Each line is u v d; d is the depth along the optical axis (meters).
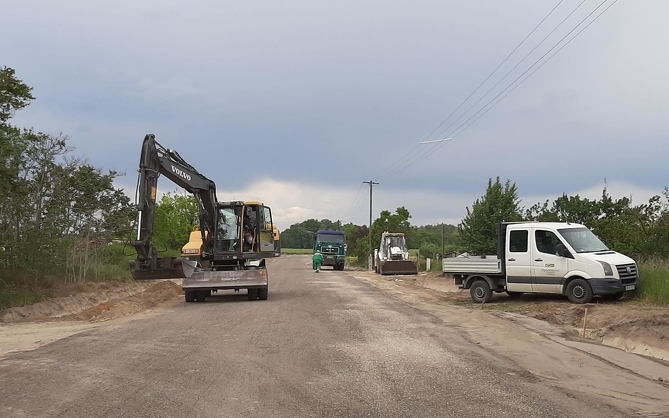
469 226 38.28
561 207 33.50
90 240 26.50
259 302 20.64
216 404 7.45
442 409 7.20
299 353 10.84
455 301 20.86
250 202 22.77
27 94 18.06
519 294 20.67
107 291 24.39
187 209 43.59
